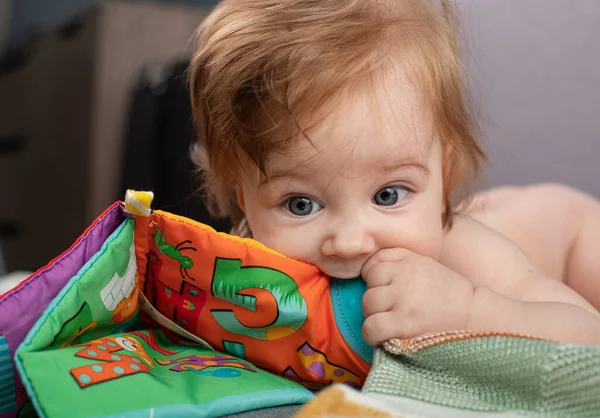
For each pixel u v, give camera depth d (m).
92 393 0.51
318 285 0.65
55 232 2.13
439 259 0.77
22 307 0.56
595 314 0.69
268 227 0.67
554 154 1.36
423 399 0.52
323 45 0.64
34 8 2.70
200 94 0.73
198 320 0.68
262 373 0.63
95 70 1.88
